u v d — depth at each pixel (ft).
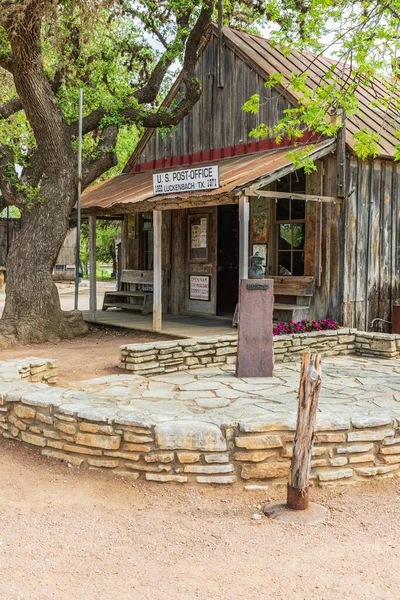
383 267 40.86
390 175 40.78
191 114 48.75
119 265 57.41
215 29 45.70
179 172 35.88
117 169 96.27
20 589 11.35
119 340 39.32
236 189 32.24
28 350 36.11
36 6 35.12
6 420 20.02
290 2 37.68
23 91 39.37
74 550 13.02
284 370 29.32
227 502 15.84
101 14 40.16
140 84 56.80
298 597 11.30
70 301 74.84
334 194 38.27
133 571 12.20
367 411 18.45
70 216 46.73
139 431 16.81
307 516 14.92
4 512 14.80
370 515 15.23
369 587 11.71
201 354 30.48
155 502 15.72
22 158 45.19
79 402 18.80
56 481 16.83
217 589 11.56
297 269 40.78
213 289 47.03
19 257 40.06
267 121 42.32
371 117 41.88
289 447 16.80
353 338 35.32
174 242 50.19
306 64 45.42
